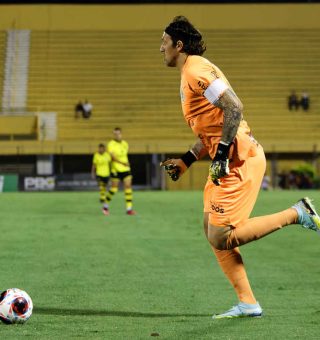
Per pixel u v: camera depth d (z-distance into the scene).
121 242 40.06
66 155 115.50
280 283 26.53
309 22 143.75
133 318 18.80
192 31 17.75
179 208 67.31
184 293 23.88
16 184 108.38
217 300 22.36
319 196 85.94
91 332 16.58
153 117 128.50
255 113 131.00
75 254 34.88
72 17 141.75
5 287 25.09
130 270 29.62
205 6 142.62
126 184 60.56
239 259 18.44
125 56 138.75
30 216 58.53
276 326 17.14
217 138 17.58
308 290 24.81
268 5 143.00
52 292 23.95
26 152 111.06
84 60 138.25
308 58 140.50
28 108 129.12
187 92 17.50
